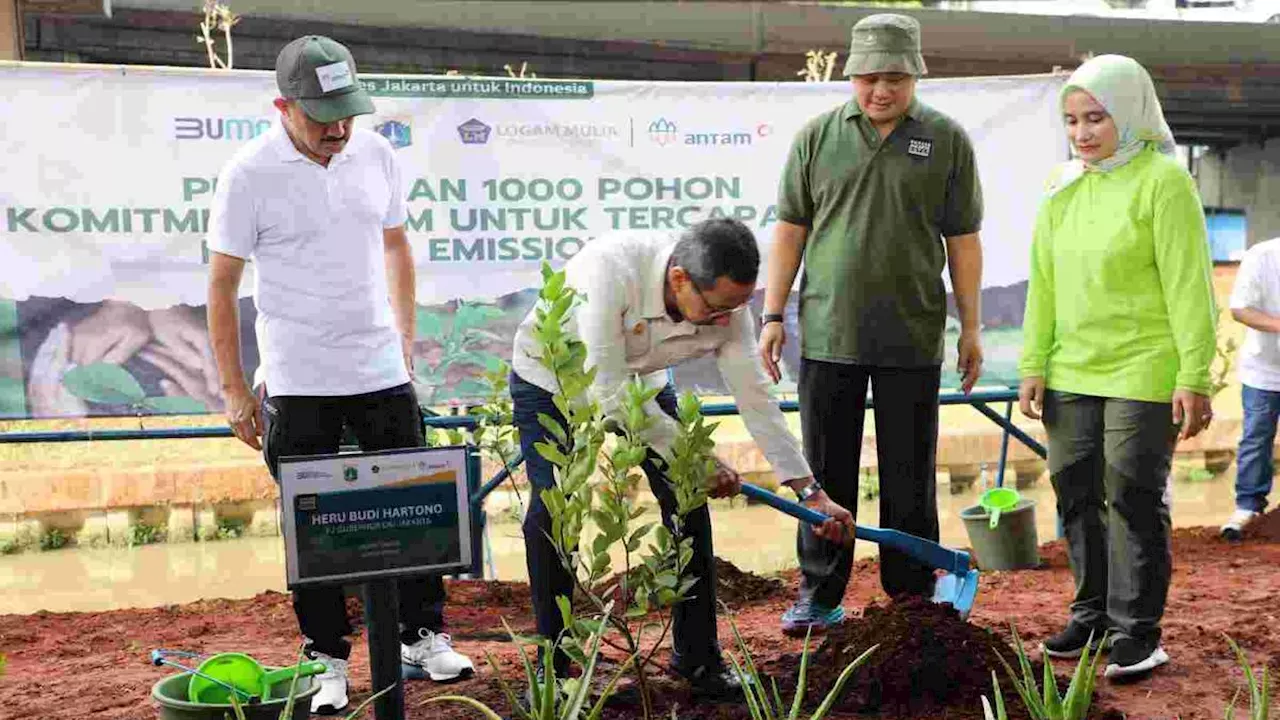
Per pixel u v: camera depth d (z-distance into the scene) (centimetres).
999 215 736
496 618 632
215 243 439
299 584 337
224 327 443
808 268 555
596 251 416
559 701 416
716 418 1018
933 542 512
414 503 343
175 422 947
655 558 372
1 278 659
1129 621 475
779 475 456
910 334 542
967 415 1166
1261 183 1909
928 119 539
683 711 436
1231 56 1609
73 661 560
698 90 709
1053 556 748
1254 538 788
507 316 702
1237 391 1326
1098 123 474
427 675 484
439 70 1409
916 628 454
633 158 707
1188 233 463
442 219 693
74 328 667
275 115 675
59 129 657
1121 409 474
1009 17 1542
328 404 452
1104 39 1567
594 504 837
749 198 719
